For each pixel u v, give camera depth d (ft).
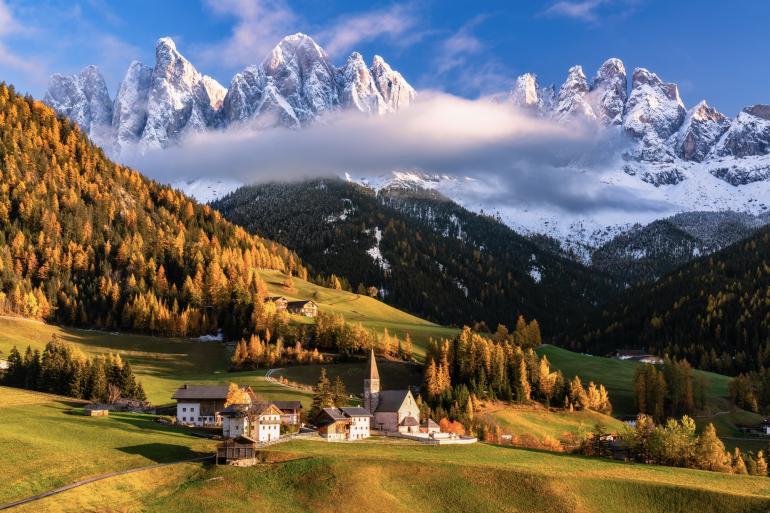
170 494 382.22
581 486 430.61
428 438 534.78
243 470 410.11
